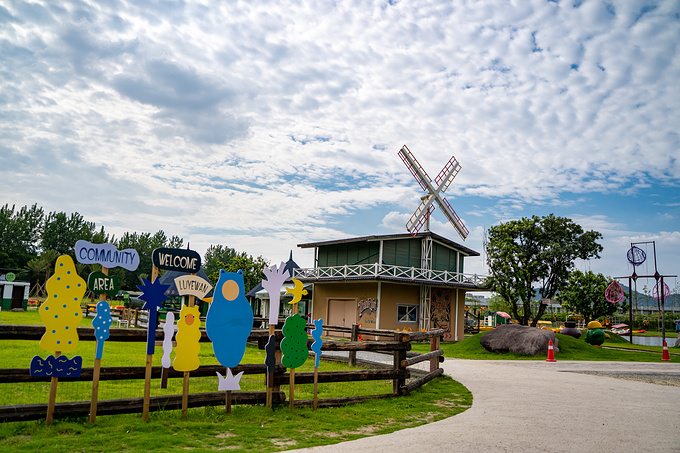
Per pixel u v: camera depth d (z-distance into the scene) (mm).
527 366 17703
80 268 67375
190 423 6621
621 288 35062
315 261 36812
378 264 30062
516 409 8836
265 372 7926
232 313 7574
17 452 5062
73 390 8758
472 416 8109
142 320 28453
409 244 33812
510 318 56875
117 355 14281
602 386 12570
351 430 6965
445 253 35844
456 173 39500
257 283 52531
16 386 8859
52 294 6145
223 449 5621
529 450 6000
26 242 78438
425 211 36000
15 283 43719
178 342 6953
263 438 6219
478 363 17766
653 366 19234
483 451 5863
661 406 9797
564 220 38844
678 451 6211
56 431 5836
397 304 31578
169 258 7066
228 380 7418
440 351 12898
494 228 39719
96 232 88125
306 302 37469
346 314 32812
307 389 10562
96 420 6355
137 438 5773
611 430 7320
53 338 6113
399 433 6730
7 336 5895
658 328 63812
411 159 37094
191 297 7203
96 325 6398
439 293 33938
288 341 8000
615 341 35438
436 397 9969
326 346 8609
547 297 39031
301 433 6594
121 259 6688
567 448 6176
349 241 33781
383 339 29922
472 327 51656
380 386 11336
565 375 14820
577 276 53562
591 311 53125
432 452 5730
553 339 23062
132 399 6742
